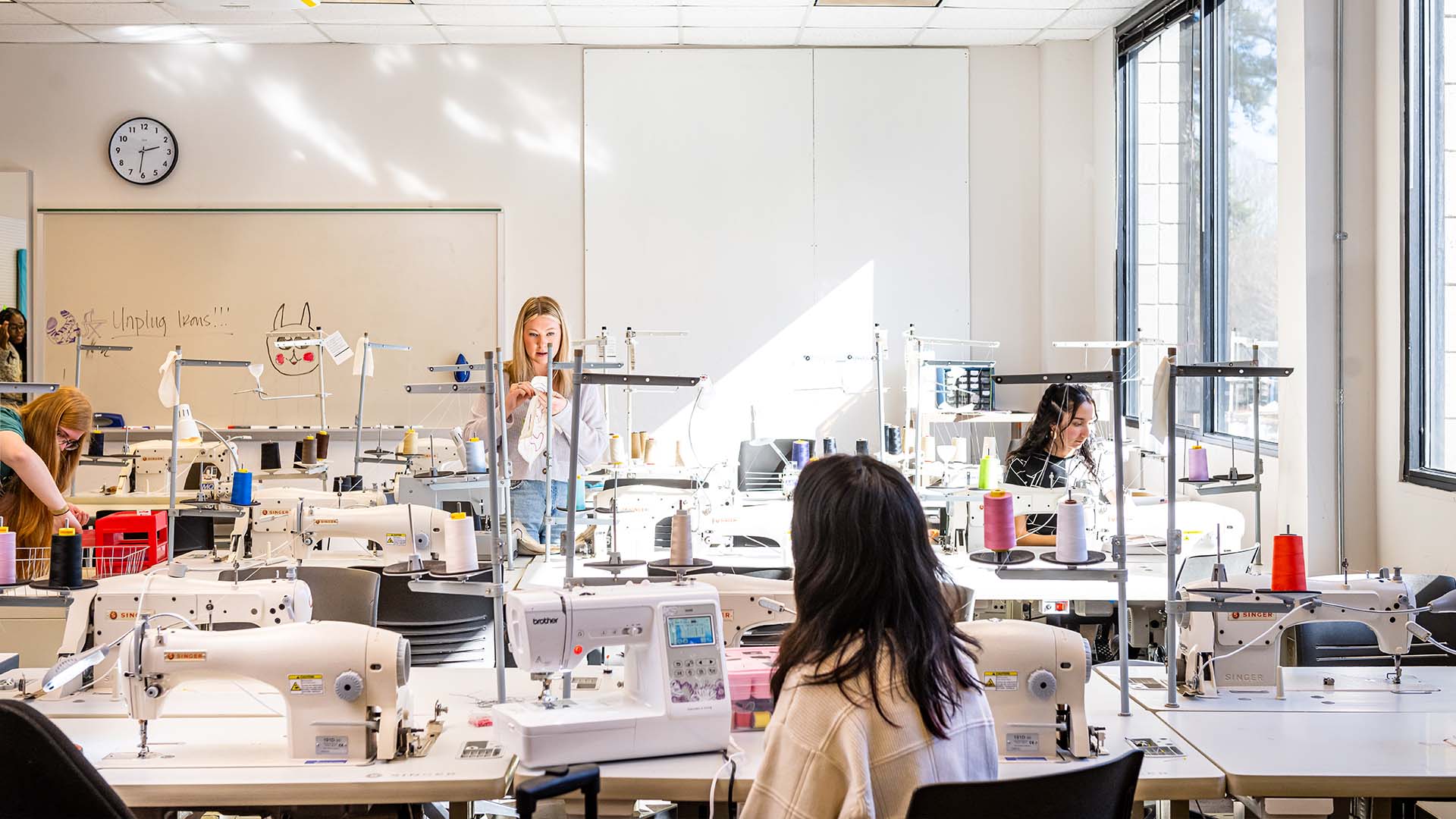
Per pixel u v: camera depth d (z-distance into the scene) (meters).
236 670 1.94
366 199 6.39
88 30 6.02
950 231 6.52
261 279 6.35
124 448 6.25
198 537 3.89
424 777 1.86
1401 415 3.83
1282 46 4.14
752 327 6.49
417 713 2.18
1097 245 6.39
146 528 3.42
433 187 6.41
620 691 2.12
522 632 1.88
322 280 6.37
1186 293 5.37
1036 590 3.24
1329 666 2.73
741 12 5.86
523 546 3.67
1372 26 3.96
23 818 1.56
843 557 1.43
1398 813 2.41
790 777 1.41
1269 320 4.63
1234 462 4.74
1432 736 2.07
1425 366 3.78
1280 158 4.16
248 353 6.36
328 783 1.85
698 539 3.76
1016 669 1.99
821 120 6.47
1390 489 3.91
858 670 1.40
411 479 3.84
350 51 6.35
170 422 6.34
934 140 6.50
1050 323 6.45
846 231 6.49
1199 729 2.11
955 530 3.89
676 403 6.48
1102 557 2.16
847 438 6.52
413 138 6.39
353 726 1.94
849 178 6.48
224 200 6.35
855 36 6.32
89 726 2.12
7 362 6.23
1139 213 6.02
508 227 6.43
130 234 6.30
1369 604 2.35
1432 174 3.74
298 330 6.37
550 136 6.41
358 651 1.93
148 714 1.95
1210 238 5.11
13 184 6.25
